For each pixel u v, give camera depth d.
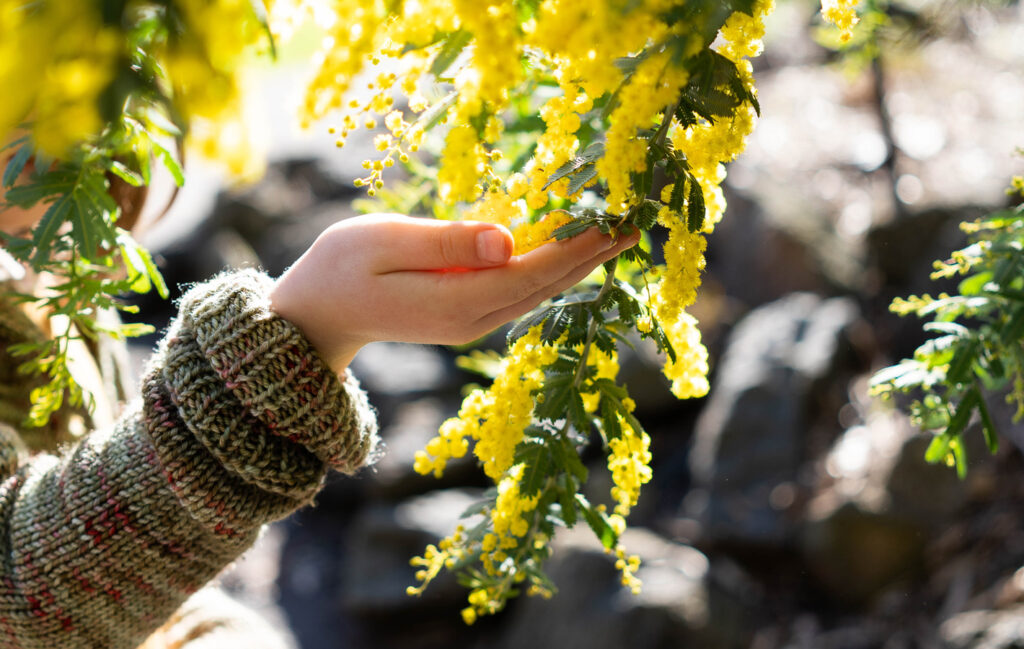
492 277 0.56
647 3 0.46
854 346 2.66
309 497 0.65
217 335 0.61
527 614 2.34
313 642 2.69
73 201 0.55
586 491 2.52
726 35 0.55
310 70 0.48
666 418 2.86
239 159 0.43
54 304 0.60
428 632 2.66
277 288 0.62
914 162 3.13
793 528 2.32
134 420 0.66
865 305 2.79
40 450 0.75
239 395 0.60
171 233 3.83
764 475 2.46
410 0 0.47
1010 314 0.68
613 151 0.51
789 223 3.03
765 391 2.58
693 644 2.10
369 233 0.58
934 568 2.00
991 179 2.88
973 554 1.93
